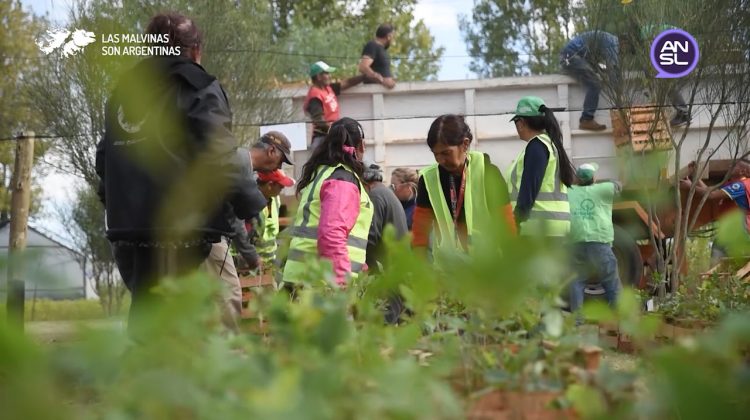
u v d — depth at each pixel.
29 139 6.71
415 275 1.38
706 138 11.21
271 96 13.84
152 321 1.14
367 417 1.30
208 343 1.51
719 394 0.97
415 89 12.04
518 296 1.05
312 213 5.29
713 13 10.96
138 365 1.15
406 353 1.98
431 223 5.57
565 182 6.44
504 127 11.75
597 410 1.48
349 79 12.57
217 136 3.95
